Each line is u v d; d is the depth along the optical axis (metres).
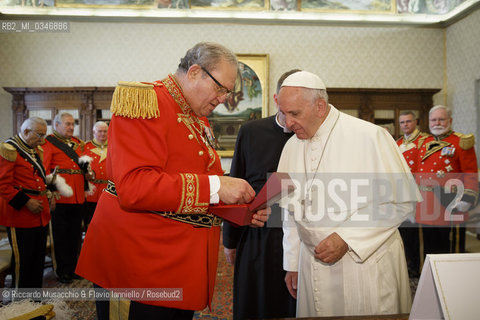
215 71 1.21
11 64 7.56
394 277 1.49
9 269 3.20
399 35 7.86
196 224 1.23
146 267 1.15
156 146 1.13
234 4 7.70
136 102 1.13
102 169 4.94
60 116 4.42
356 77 7.84
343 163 1.53
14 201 3.03
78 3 7.53
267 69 7.64
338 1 7.76
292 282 1.72
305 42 7.79
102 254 1.19
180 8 7.64
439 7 7.75
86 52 7.61
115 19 7.58
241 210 1.26
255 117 7.71
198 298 1.21
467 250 3.61
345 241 1.39
